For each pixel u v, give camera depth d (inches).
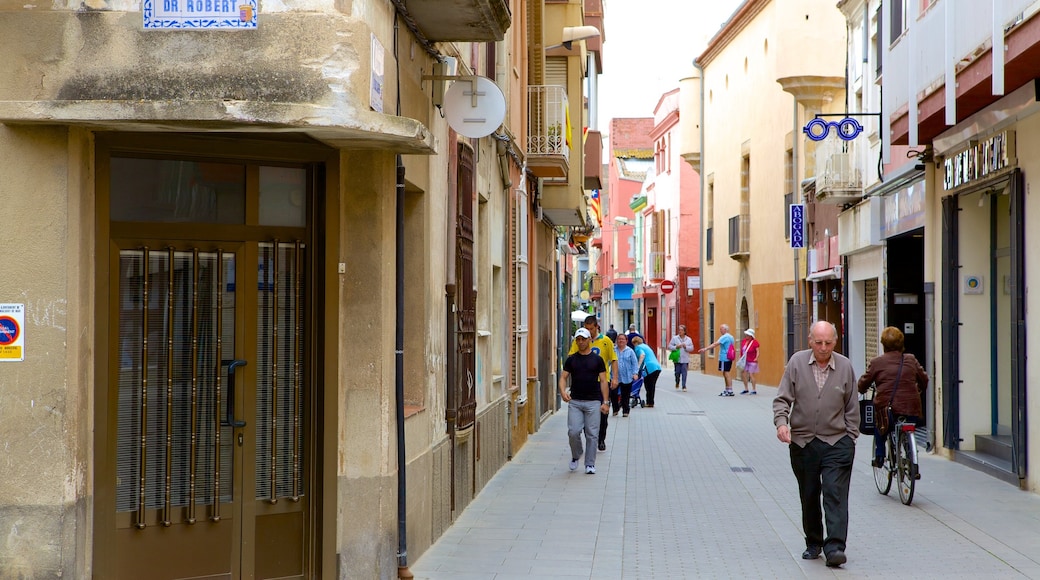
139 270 283.9
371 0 275.6
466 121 368.8
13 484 253.4
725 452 693.3
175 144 281.0
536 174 783.7
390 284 312.5
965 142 586.6
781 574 346.0
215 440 295.4
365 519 307.0
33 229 254.1
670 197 2279.8
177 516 289.6
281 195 304.5
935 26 546.0
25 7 255.4
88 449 263.4
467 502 471.5
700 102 1854.1
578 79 905.5
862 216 922.1
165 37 255.8
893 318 823.7
